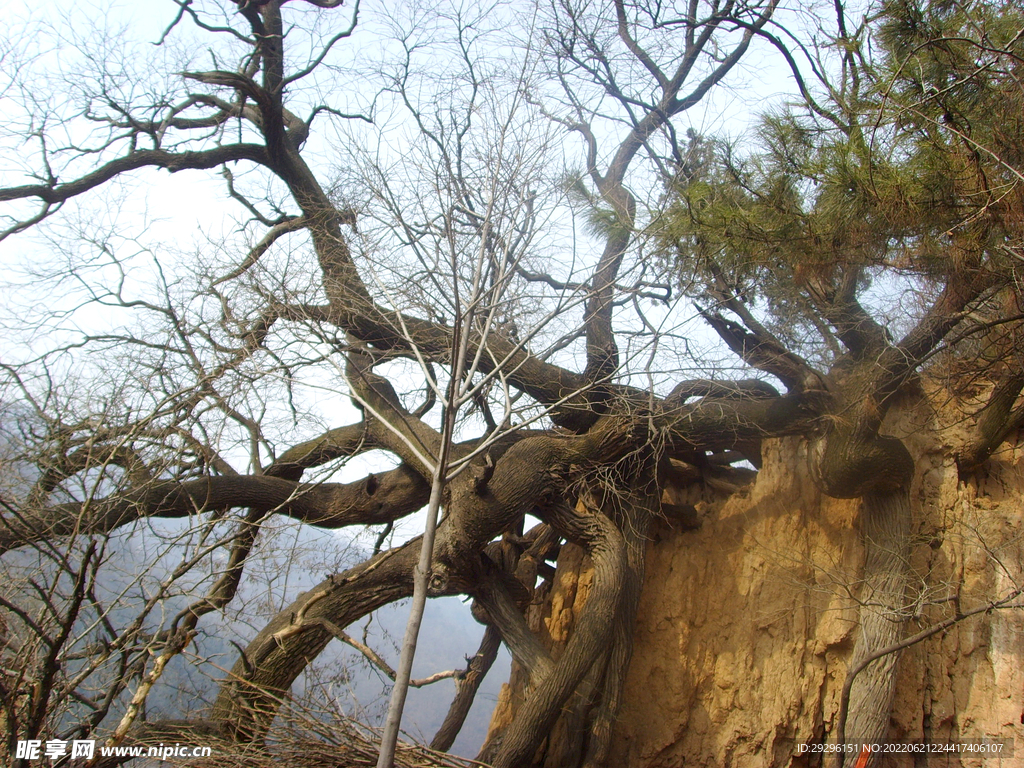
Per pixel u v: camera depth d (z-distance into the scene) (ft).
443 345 34.63
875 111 23.17
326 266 35.45
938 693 31.40
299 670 30.12
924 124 22.06
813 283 28.17
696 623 36.04
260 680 29.12
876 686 29.58
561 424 37.40
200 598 24.06
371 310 34.96
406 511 38.42
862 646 30.55
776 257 26.89
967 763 30.14
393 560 33.35
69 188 36.99
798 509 35.94
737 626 35.04
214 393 32.30
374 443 39.42
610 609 32.27
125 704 25.25
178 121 41.50
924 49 22.58
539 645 33.53
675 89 39.14
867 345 29.94
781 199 25.31
